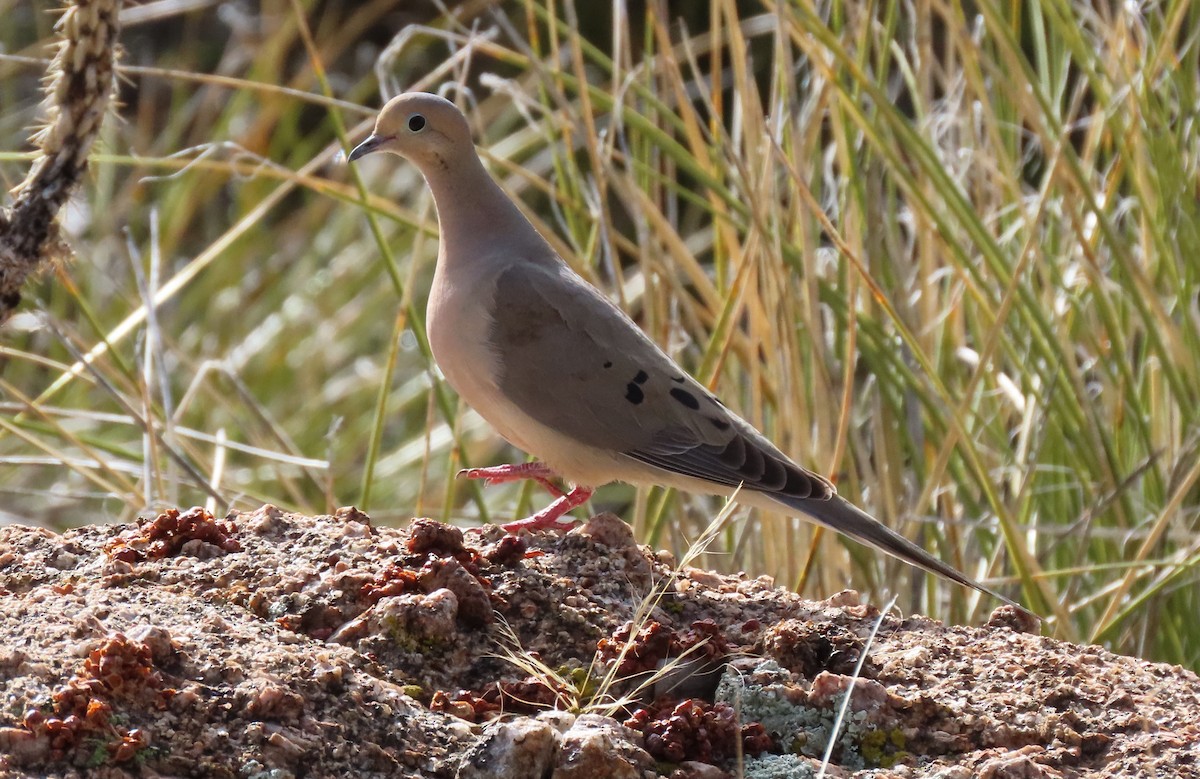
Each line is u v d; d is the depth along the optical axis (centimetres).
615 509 1747
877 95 978
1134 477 966
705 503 1080
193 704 520
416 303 1733
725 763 564
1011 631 691
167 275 1788
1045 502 1076
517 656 605
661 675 593
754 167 1005
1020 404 1017
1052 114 1092
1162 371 1033
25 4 2055
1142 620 984
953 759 575
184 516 683
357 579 631
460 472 839
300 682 543
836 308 1014
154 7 1557
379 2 2002
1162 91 1124
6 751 484
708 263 1755
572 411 793
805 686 605
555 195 1073
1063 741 585
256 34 2055
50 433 1084
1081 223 1062
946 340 1088
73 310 1662
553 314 800
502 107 1892
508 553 675
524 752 518
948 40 1135
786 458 777
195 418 1591
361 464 1598
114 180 1877
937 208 1098
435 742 539
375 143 835
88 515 1498
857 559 992
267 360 1680
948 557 1010
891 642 666
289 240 1847
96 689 508
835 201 1145
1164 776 561
